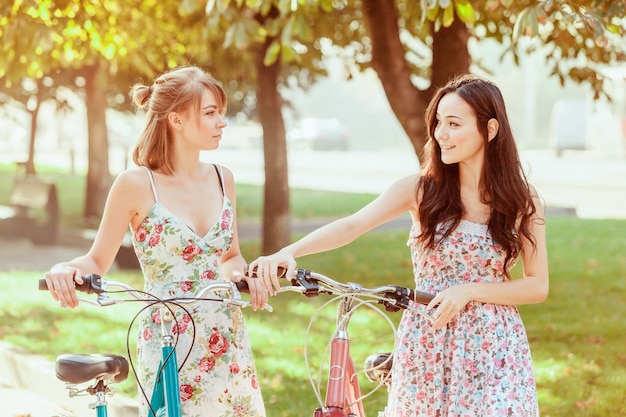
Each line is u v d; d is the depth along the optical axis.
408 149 60.59
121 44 11.14
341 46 12.74
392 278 12.17
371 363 3.93
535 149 53.59
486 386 3.62
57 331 9.20
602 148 37.88
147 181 3.95
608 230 16.47
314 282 3.40
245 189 27.16
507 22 9.46
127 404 6.40
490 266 3.73
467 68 9.14
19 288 11.92
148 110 4.02
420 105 9.22
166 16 12.23
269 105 13.41
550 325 9.20
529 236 3.74
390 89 9.23
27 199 17.61
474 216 3.76
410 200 3.84
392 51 9.16
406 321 3.76
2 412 6.80
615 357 8.02
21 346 8.34
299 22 7.54
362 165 38.44
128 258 13.22
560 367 7.68
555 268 12.71
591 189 25.33
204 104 3.93
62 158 50.28
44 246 16.97
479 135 3.69
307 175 33.16
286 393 6.98
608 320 9.54
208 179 4.09
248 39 9.09
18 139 64.56
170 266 3.95
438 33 9.12
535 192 3.80
